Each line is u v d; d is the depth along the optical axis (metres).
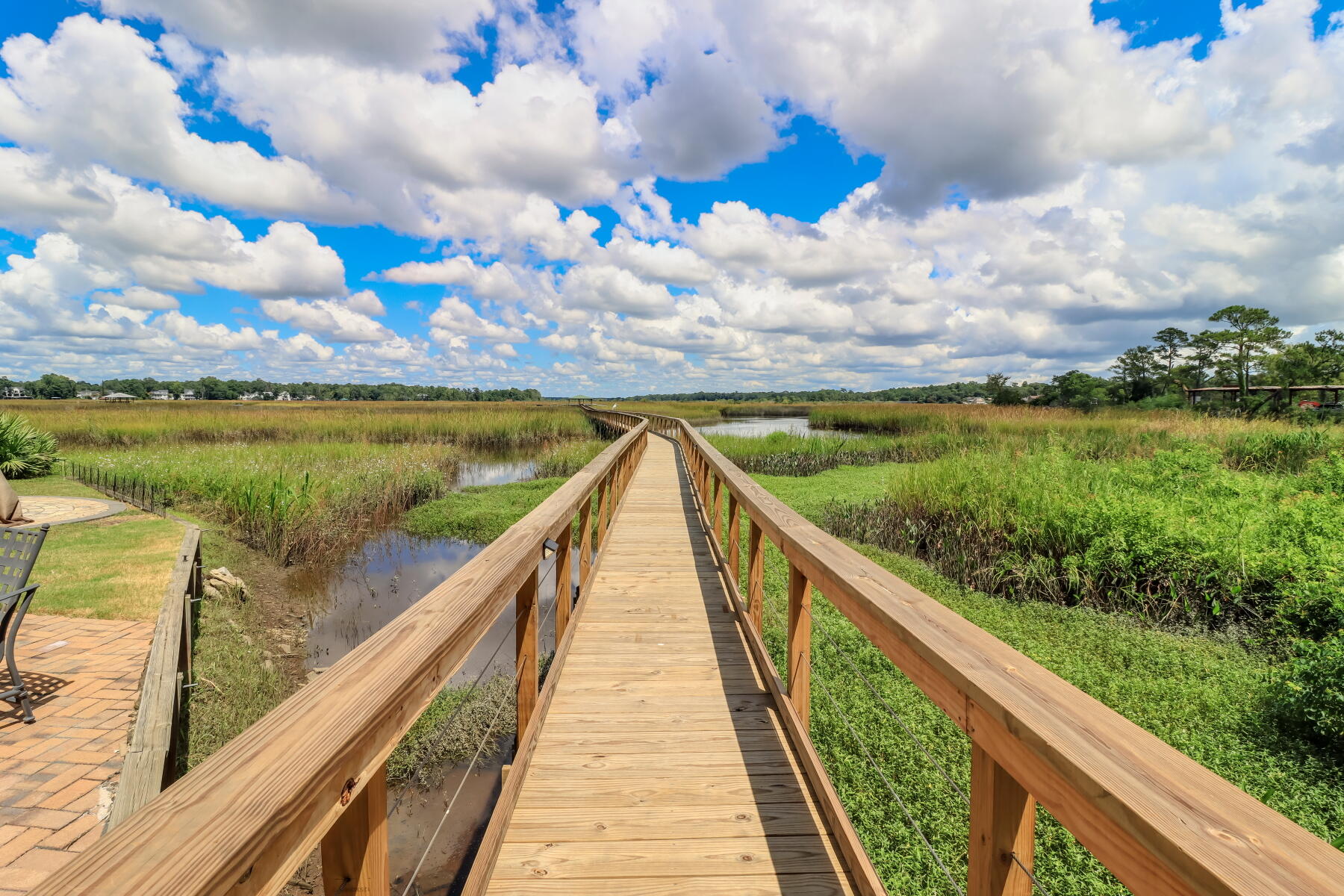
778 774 2.43
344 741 0.78
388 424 27.72
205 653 4.76
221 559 7.68
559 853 1.97
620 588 5.00
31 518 8.33
